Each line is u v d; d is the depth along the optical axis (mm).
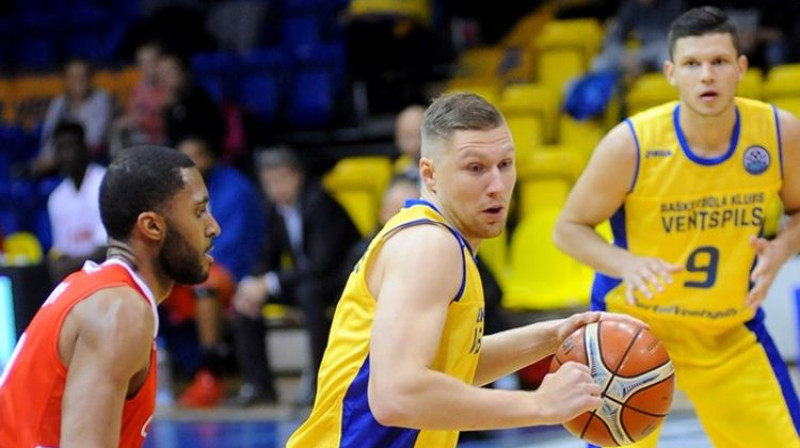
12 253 23531
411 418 6215
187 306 20594
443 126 6707
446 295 6453
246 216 20438
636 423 7301
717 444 10125
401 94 28000
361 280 6824
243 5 29125
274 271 19750
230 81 27406
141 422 6980
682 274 9938
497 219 6754
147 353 6770
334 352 6996
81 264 18656
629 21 23875
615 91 22797
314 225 18828
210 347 20000
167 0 29812
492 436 16453
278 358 22219
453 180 6680
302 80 27047
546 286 20281
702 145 9734
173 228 7012
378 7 26906
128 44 29672
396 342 6246
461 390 6246
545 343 7711
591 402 6430
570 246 10109
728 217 9836
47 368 6707
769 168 9812
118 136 24812
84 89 26266
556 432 16703
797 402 9836
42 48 31688
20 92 29891
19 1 33250
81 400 6531
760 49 23938
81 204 20828
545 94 23953
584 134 23312
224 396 20469
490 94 25375
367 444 6863
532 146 23531
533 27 29125
